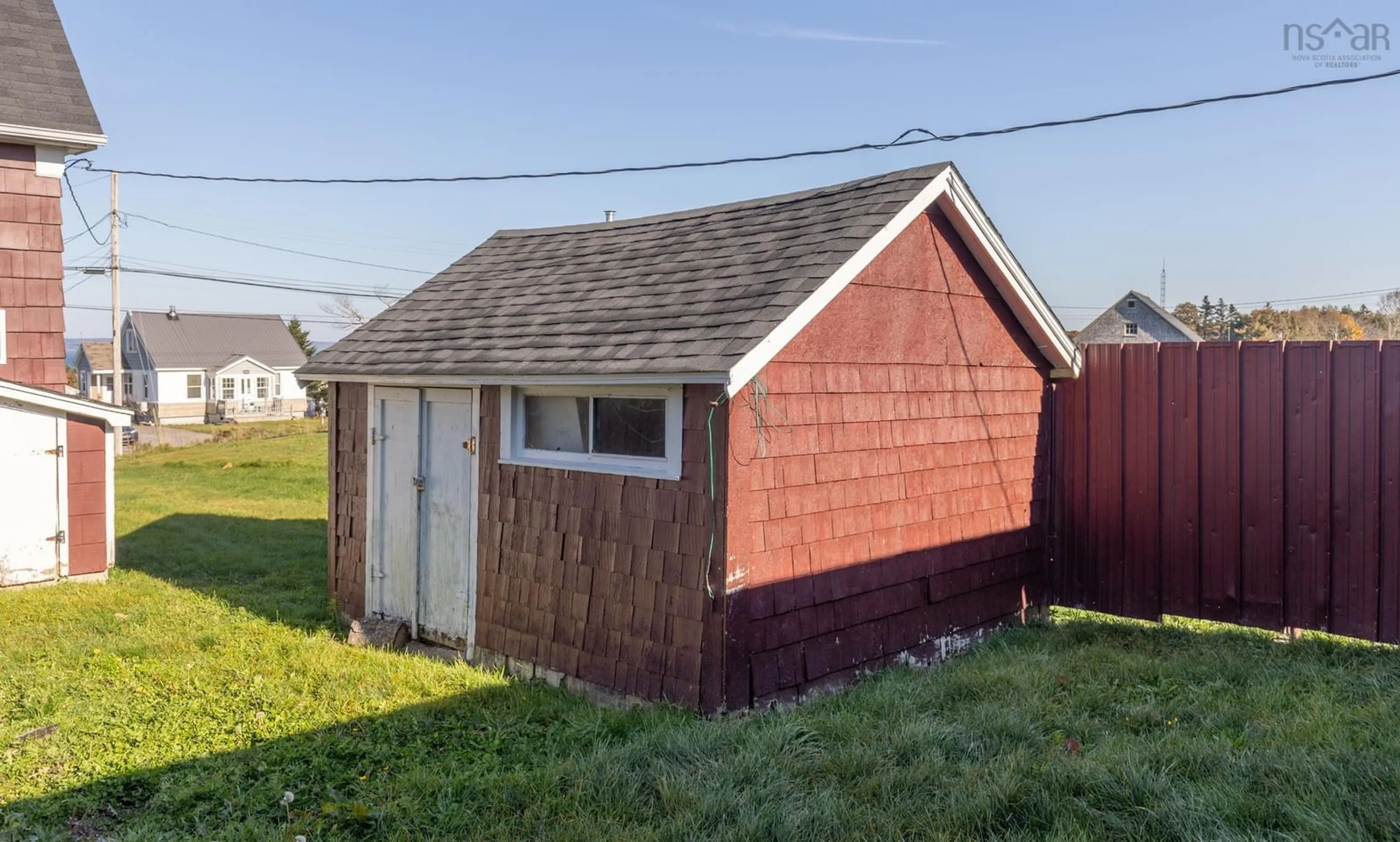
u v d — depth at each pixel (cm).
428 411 850
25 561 1039
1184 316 9531
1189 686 618
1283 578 798
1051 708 573
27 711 594
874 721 554
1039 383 916
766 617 626
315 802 476
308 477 2362
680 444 630
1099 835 380
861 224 690
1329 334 7300
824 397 671
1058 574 934
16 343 1110
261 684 666
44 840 423
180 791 479
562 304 795
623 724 597
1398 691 583
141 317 5528
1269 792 409
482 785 485
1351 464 764
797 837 392
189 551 1292
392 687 673
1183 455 853
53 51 1220
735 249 760
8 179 1105
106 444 1105
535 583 739
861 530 706
